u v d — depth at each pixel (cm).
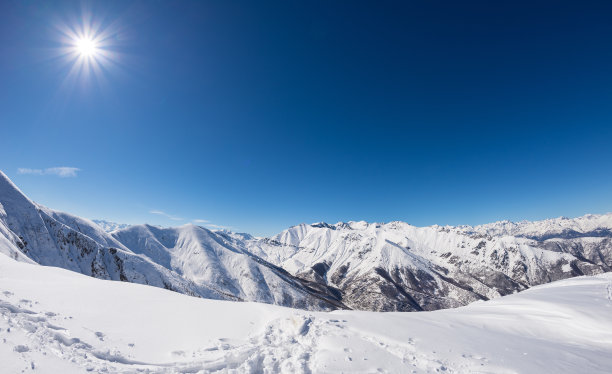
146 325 1309
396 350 1231
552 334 1695
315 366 1077
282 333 1366
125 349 1070
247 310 1625
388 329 1437
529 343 1438
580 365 1177
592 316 1825
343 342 1261
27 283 1545
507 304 2419
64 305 1336
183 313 1499
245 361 1095
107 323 1255
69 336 1039
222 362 1070
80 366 876
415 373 1073
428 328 1513
